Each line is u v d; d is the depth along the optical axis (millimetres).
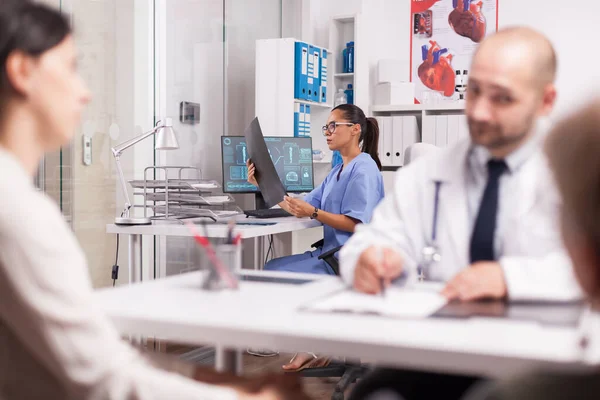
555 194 529
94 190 3445
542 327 1022
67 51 1099
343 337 986
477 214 1481
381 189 3467
